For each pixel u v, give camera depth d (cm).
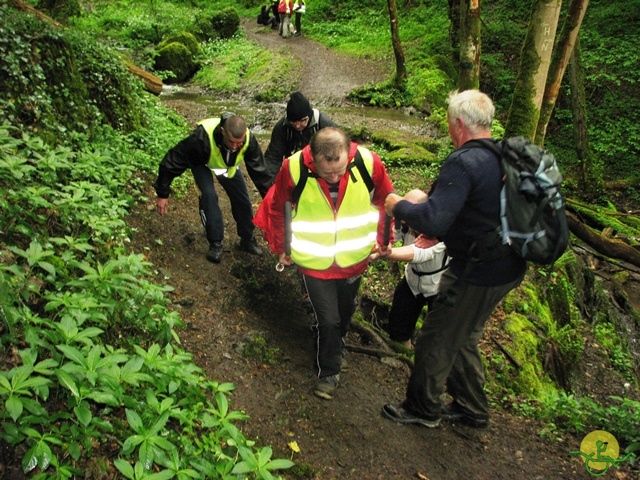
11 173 362
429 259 420
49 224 388
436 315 343
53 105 529
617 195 1353
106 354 275
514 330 570
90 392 248
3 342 271
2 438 237
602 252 876
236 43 2005
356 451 352
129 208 524
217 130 446
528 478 354
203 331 416
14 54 494
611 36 1698
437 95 1448
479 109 302
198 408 303
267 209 386
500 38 1788
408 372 457
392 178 848
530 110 729
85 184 407
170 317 330
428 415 373
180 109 1262
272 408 368
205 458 281
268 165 463
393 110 1431
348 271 375
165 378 288
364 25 2164
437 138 1136
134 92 737
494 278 312
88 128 570
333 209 356
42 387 240
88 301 292
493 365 519
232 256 527
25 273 311
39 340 257
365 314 537
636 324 851
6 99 475
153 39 1961
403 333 493
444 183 295
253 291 494
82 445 258
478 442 379
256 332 430
